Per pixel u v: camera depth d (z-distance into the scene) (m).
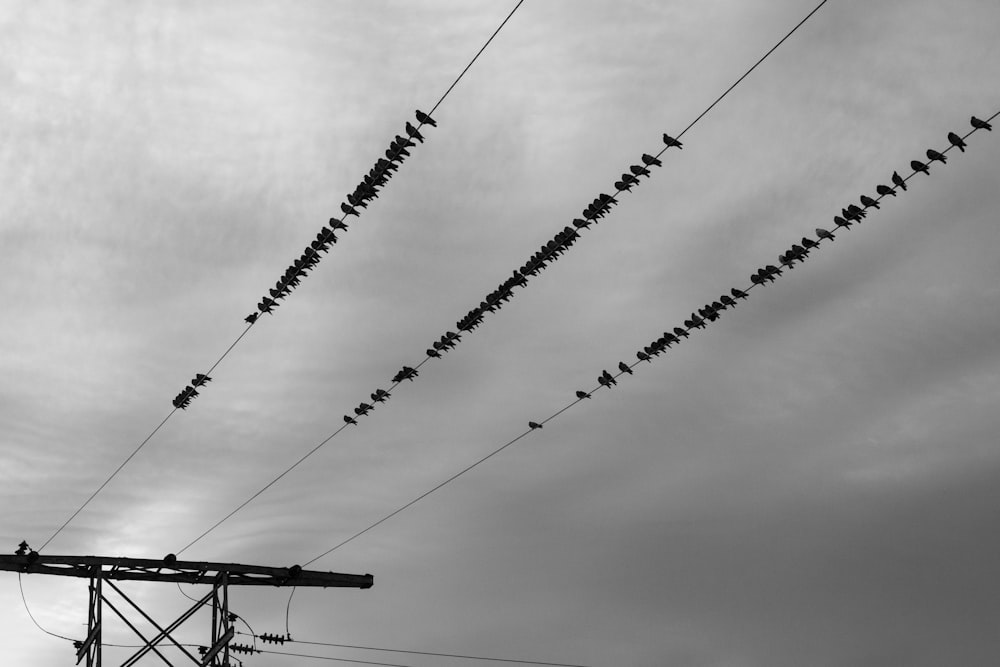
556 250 34.41
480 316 36.44
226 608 36.44
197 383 43.97
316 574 37.91
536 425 43.75
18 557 34.25
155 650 35.22
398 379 39.56
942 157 29.92
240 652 38.06
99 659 34.59
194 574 36.50
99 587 35.03
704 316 35.34
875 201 31.28
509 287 35.50
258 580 37.50
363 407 40.59
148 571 35.88
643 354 36.72
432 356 37.97
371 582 38.81
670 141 32.22
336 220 35.59
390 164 33.69
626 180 32.72
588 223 33.69
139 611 35.38
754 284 34.09
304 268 36.69
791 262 33.25
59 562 34.66
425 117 32.91
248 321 37.97
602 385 39.03
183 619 35.66
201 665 35.59
